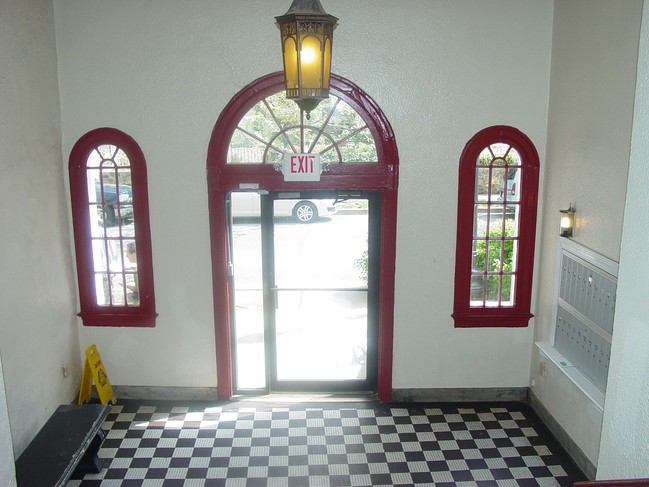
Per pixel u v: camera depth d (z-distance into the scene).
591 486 1.68
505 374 5.43
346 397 5.53
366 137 4.99
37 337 4.57
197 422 5.07
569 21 4.50
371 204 5.20
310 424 5.05
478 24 4.77
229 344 5.37
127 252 5.23
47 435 4.13
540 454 4.61
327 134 4.98
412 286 5.24
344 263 5.34
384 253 5.16
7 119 4.16
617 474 1.88
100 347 5.38
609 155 3.96
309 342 5.53
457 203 5.07
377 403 5.43
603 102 4.02
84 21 4.76
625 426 1.84
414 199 5.07
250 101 4.89
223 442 4.78
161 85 4.87
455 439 4.83
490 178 5.09
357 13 4.76
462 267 5.19
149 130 4.95
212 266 5.18
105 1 4.72
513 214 5.16
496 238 5.20
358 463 4.51
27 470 3.77
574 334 4.53
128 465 4.46
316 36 3.17
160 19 4.75
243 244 5.29
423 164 5.01
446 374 5.43
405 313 5.30
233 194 5.18
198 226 5.12
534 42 4.81
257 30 4.77
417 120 4.93
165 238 5.15
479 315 5.29
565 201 4.63
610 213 3.95
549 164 4.91
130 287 5.31
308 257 5.32
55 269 4.88
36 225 4.57
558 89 4.71
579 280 4.41
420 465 4.48
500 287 5.30
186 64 4.83
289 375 5.59
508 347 5.37
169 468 4.43
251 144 5.00
